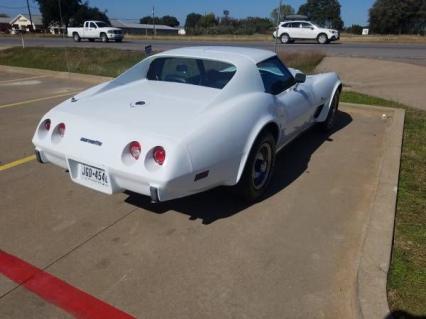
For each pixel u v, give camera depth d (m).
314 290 2.49
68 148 3.06
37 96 8.60
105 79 10.71
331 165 4.50
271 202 3.63
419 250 2.74
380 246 2.67
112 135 2.87
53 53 17.86
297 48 20.78
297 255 2.84
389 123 6.27
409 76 10.55
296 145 5.18
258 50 4.24
